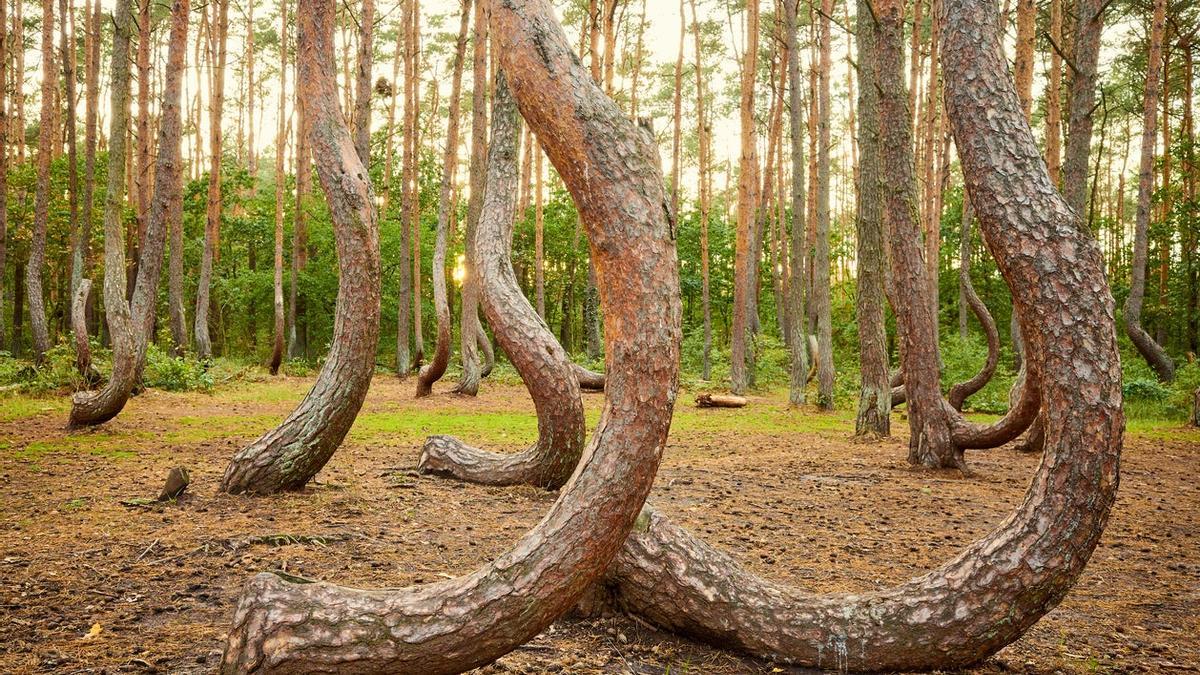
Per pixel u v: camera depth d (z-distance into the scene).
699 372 27.47
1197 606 4.15
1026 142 3.08
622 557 3.32
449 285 35.06
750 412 16.55
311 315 33.41
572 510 2.24
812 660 3.07
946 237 31.41
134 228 32.50
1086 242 2.91
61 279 33.97
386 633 2.31
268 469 6.26
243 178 33.16
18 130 30.31
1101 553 5.35
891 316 29.03
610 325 2.21
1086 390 2.81
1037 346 2.93
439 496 6.66
